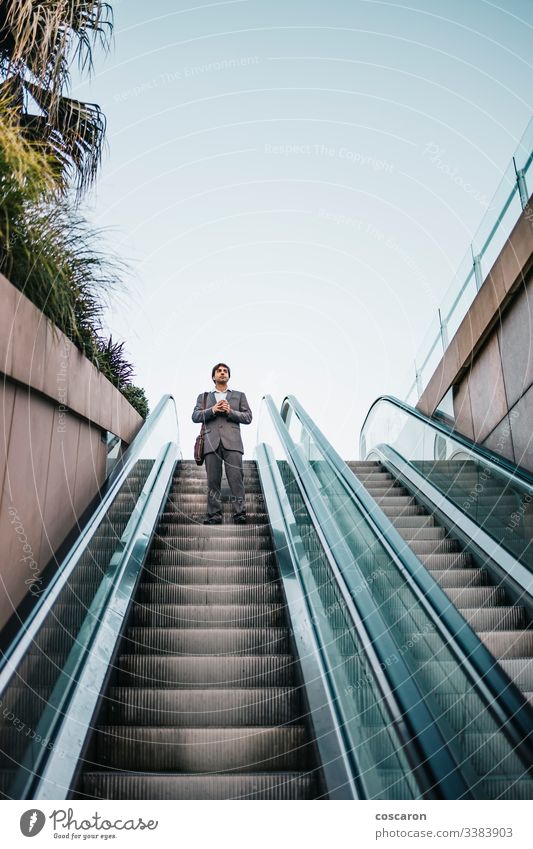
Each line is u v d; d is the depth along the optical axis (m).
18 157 3.35
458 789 1.96
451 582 4.93
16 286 3.54
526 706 2.30
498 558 4.89
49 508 3.96
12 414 3.35
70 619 3.26
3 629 3.12
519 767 2.46
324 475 6.06
